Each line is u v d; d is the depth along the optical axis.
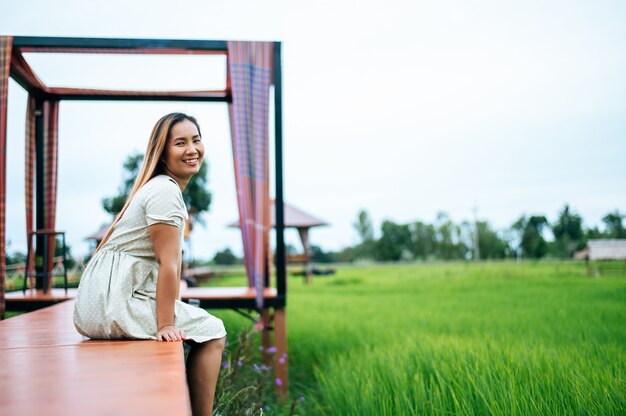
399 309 12.84
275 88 6.68
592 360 5.61
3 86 6.04
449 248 61.84
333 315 12.05
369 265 47.25
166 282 2.92
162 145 3.18
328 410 5.42
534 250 52.16
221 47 6.61
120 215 3.17
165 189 2.98
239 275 26.80
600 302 12.23
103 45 6.30
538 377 4.84
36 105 7.66
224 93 7.66
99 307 2.94
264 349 6.73
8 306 6.29
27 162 7.59
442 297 15.83
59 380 1.99
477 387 4.51
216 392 4.13
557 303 12.27
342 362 6.57
